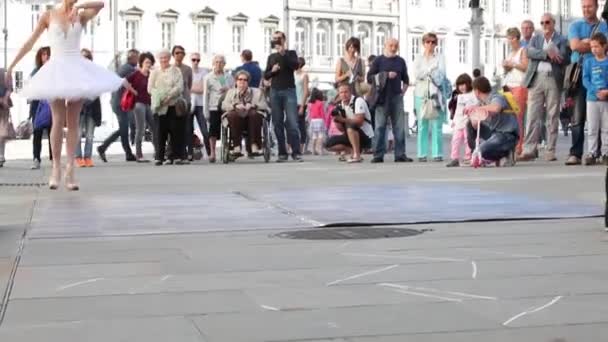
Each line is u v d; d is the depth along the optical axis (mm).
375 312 6305
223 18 108438
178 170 22609
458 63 122438
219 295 6918
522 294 6859
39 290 7164
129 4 102500
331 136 26859
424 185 16484
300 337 5680
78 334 5793
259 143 26922
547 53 24047
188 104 26172
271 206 13078
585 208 12289
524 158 24750
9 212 12656
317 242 9602
